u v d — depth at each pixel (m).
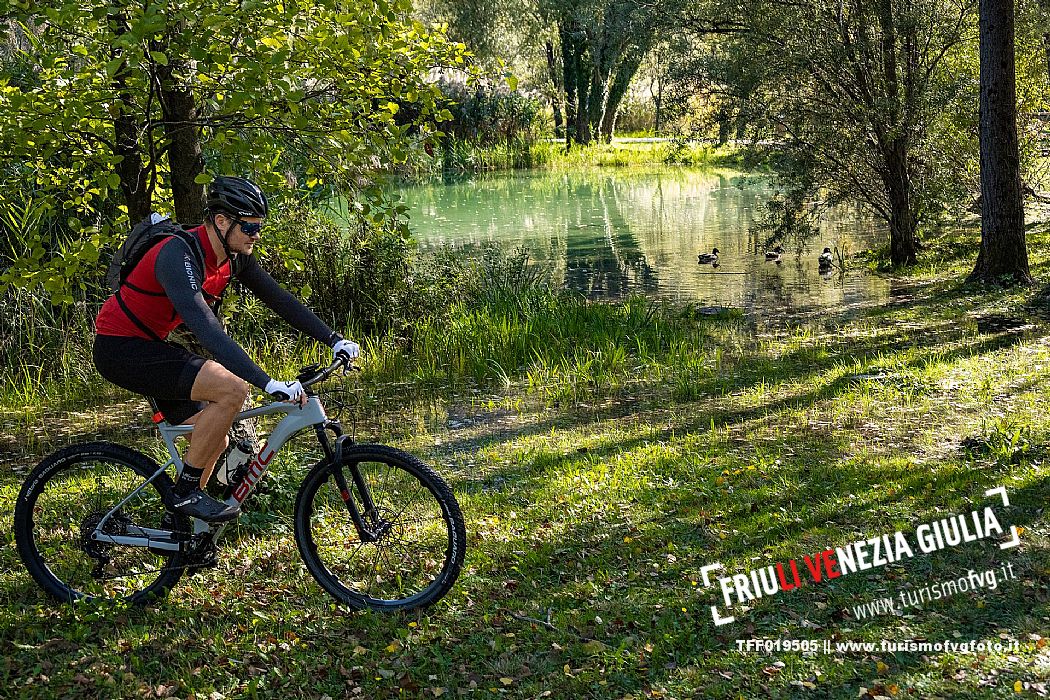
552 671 3.78
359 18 5.43
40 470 4.44
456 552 4.18
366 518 4.25
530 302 12.04
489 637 4.04
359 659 3.86
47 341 9.45
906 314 11.62
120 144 5.93
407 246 11.76
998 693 3.55
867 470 5.98
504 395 8.78
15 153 5.64
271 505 5.38
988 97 12.95
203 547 4.29
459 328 10.63
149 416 8.20
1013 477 5.66
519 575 4.66
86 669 3.76
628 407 8.16
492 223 24.05
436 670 3.79
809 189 17.17
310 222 11.40
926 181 16.30
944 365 8.62
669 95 16.84
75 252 6.05
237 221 3.96
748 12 15.74
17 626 4.12
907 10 15.16
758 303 13.35
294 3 5.27
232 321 10.14
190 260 3.86
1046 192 19.70
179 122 5.64
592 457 6.58
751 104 16.28
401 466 4.19
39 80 6.32
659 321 11.44
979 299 12.09
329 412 8.29
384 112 5.92
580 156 42.91
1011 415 6.93
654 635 4.03
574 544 5.03
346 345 4.18
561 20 40.41
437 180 36.16
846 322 11.52
